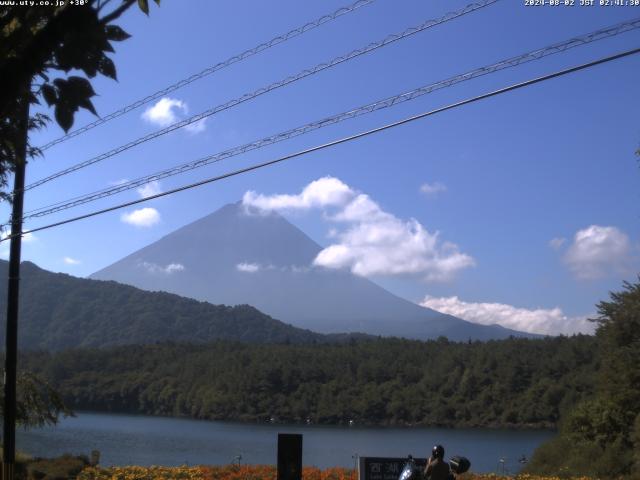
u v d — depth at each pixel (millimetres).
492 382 100438
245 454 49125
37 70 4488
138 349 142625
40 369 125375
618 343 41250
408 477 11852
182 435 71062
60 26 4363
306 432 81125
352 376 114250
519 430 88875
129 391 119750
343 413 103438
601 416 37438
